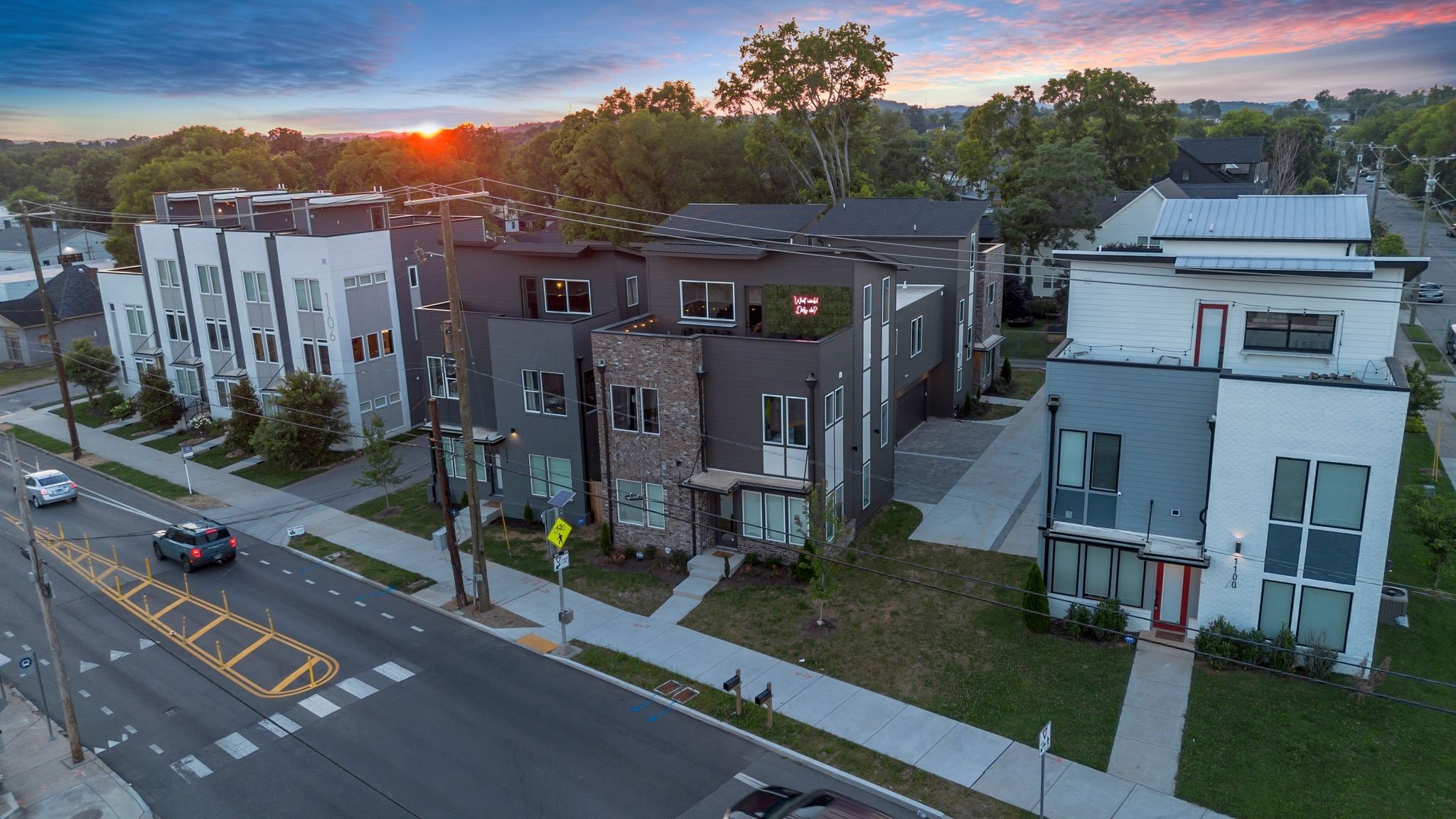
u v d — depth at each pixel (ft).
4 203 387.55
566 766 66.13
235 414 145.69
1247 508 73.20
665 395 97.30
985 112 231.09
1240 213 83.30
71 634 90.27
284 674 81.05
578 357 105.09
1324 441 69.72
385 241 146.00
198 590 99.35
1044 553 83.05
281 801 63.62
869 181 239.09
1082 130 227.61
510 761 67.00
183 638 88.63
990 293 155.53
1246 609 75.10
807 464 93.56
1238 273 77.46
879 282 105.09
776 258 99.45
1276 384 70.44
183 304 161.48
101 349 177.58
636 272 120.16
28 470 145.89
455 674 80.02
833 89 200.95
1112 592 81.10
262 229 158.61
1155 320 83.20
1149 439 77.66
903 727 69.21
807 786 62.95
